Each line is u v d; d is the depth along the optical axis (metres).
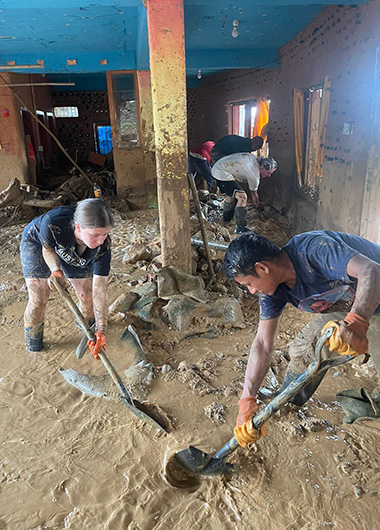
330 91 5.29
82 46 7.38
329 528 1.94
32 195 8.22
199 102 12.68
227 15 5.43
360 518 1.98
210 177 7.28
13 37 6.46
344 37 4.70
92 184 8.96
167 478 2.20
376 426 2.50
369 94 4.11
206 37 6.56
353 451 2.34
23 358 3.37
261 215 8.05
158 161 3.86
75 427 2.62
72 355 3.33
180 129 3.80
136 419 2.65
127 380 2.98
